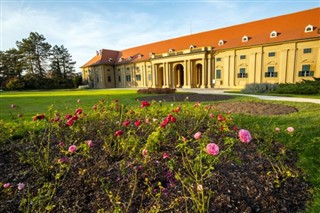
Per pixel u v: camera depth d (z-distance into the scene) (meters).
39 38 55.59
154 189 2.26
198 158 2.18
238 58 30.84
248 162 2.95
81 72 62.84
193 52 34.56
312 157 3.23
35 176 2.64
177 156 2.88
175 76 40.72
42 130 4.39
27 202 2.12
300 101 10.87
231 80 31.84
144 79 44.97
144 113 4.50
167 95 17.55
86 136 3.78
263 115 7.00
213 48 33.34
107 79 51.44
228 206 1.99
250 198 2.14
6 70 55.59
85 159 2.96
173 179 2.41
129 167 2.64
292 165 3.01
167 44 42.38
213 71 33.84
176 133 3.56
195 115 4.69
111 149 3.15
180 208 1.96
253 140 3.92
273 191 2.29
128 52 51.03
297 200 2.21
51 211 2.01
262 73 28.78
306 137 4.18
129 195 2.18
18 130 4.55
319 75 24.36
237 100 12.30
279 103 10.06
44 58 57.44
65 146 3.42
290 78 26.41
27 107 10.98
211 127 4.06
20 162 3.03
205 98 14.45
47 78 53.81
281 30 27.72
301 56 25.44
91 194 2.23
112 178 2.48
